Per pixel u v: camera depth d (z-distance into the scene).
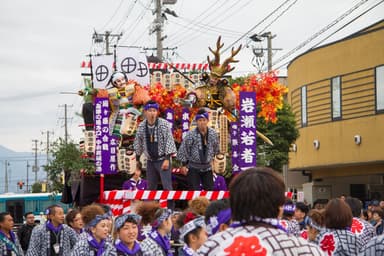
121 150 11.90
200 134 11.10
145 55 14.07
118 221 7.18
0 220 11.31
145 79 13.98
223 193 10.36
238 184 3.92
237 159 12.28
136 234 7.21
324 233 7.19
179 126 13.12
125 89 12.76
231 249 3.72
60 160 16.39
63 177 17.97
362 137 26.03
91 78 14.34
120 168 11.86
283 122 26.33
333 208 7.15
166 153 10.94
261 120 25.36
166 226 7.47
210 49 12.70
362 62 25.97
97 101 12.16
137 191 10.29
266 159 24.23
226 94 12.56
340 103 27.27
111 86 13.73
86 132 12.87
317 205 11.53
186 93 12.98
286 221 9.34
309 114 29.36
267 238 3.74
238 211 3.90
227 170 13.28
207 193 10.32
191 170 11.22
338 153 27.42
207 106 12.66
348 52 26.69
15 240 11.57
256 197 3.84
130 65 13.94
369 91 25.67
